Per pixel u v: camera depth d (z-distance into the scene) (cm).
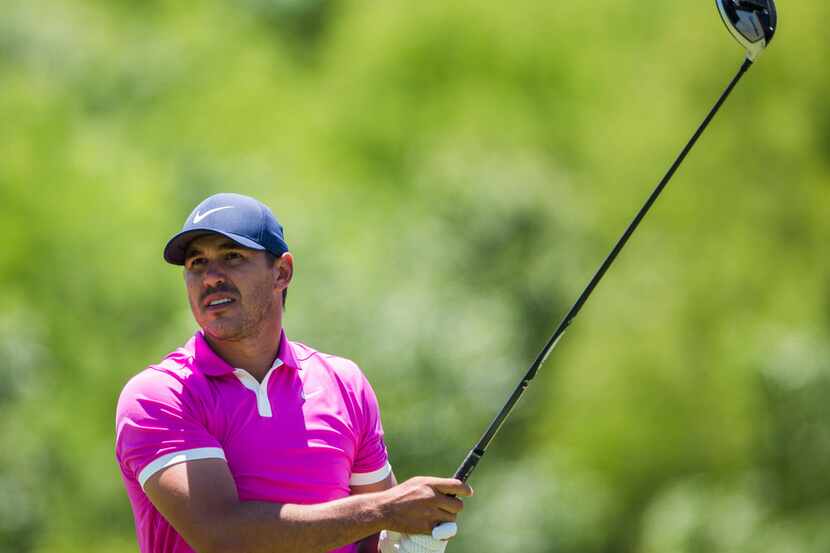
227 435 1144
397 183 7788
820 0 5306
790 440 5066
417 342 4819
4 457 4709
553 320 6166
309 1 10994
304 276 5031
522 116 7738
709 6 5781
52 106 6575
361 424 1216
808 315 5181
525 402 5834
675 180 5641
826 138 5319
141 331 5609
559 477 5466
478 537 5109
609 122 6694
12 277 5662
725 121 5481
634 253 5950
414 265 5884
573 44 8219
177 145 7331
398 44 8381
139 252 5738
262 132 8319
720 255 5428
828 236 5281
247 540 1090
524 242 6256
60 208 5781
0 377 4928
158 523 1155
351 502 1112
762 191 5391
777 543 4831
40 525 4700
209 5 9944
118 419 1154
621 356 5656
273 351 1191
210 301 1162
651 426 5534
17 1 7581
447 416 4725
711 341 5434
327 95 8900
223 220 1166
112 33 8525
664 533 5106
